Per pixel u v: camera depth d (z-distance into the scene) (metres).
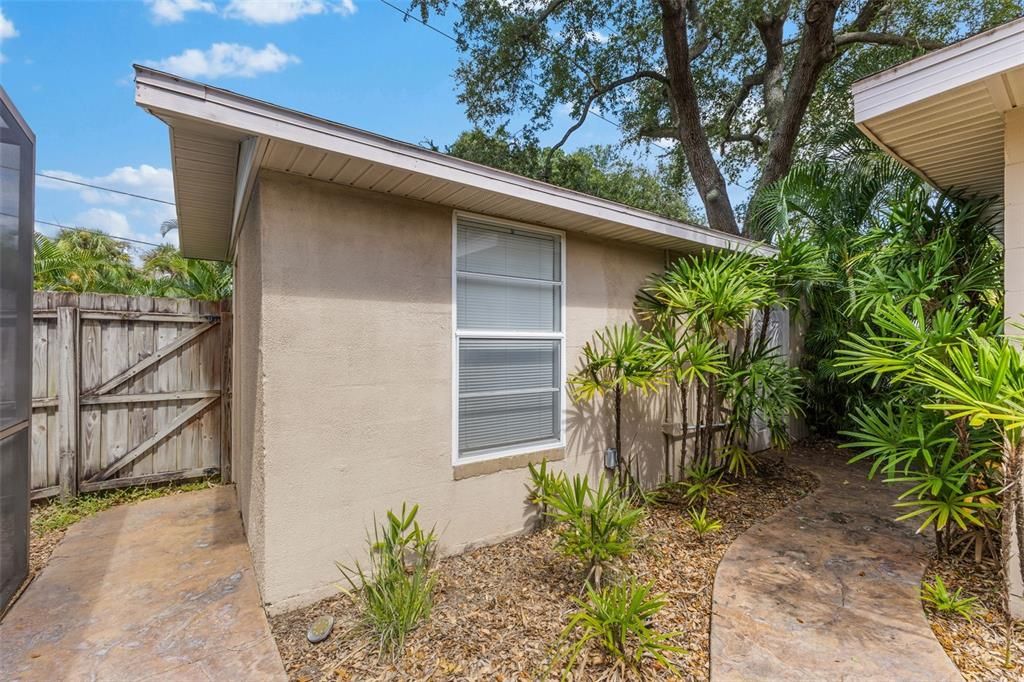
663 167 15.27
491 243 3.86
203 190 3.62
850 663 2.28
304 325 2.95
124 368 4.77
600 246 4.59
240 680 2.23
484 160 12.99
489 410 3.82
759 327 6.13
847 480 5.24
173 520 4.10
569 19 11.75
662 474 5.07
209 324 5.15
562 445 4.21
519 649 2.44
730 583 3.05
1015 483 2.33
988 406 2.19
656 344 4.45
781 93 10.78
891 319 3.12
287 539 2.87
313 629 2.61
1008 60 2.39
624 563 3.27
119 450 4.74
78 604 2.83
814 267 4.76
